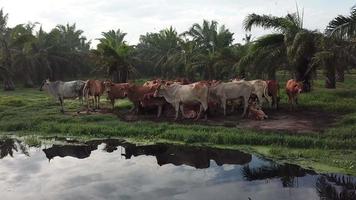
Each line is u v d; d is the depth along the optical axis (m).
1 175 10.38
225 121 15.54
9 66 40.38
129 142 13.86
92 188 9.19
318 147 11.71
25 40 39.12
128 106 19.50
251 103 16.30
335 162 10.14
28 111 19.77
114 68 34.53
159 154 12.30
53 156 12.41
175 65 44.84
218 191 8.80
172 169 10.70
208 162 11.27
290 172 9.95
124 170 10.68
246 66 21.52
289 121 15.00
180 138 13.62
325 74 20.22
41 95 30.73
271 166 10.53
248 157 11.52
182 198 8.40
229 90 16.20
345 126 13.48
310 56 19.91
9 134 15.88
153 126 15.09
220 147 12.58
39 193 8.91
